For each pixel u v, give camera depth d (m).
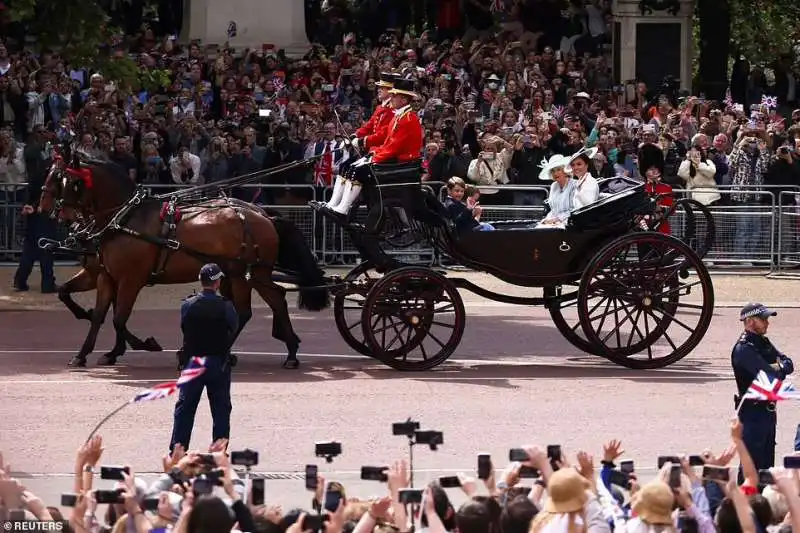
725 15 148.38
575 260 73.88
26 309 92.19
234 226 72.75
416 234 73.12
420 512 34.12
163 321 89.06
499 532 32.81
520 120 111.69
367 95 120.88
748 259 105.25
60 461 53.25
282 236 74.06
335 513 33.28
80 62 105.25
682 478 36.22
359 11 144.62
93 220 73.00
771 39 160.25
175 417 52.94
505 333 85.50
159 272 72.62
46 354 76.69
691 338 74.06
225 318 52.88
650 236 72.81
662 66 140.00
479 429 59.38
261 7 132.25
